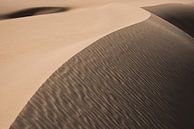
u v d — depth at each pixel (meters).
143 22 17.70
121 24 17.91
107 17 22.39
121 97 9.03
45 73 9.03
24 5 38.69
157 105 9.52
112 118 8.06
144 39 14.35
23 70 10.09
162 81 10.98
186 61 13.92
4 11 34.50
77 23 20.33
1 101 7.72
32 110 7.14
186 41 17.66
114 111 8.34
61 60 9.97
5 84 8.92
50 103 7.59
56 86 8.32
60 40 14.77
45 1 43.50
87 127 7.38
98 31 16.47
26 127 6.59
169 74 11.75
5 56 12.38
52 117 7.17
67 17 23.56
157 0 43.44
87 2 44.16
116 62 10.90
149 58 12.31
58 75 8.86
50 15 25.25
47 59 10.80
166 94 10.31
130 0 44.53
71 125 7.20
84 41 12.91
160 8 28.36
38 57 11.52
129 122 8.24
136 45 13.16
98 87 9.02
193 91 11.46
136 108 8.90
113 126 7.83
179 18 26.89
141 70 11.06
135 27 15.91
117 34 13.73
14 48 13.65
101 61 10.55
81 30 17.42
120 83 9.67
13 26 19.36
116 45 12.38
